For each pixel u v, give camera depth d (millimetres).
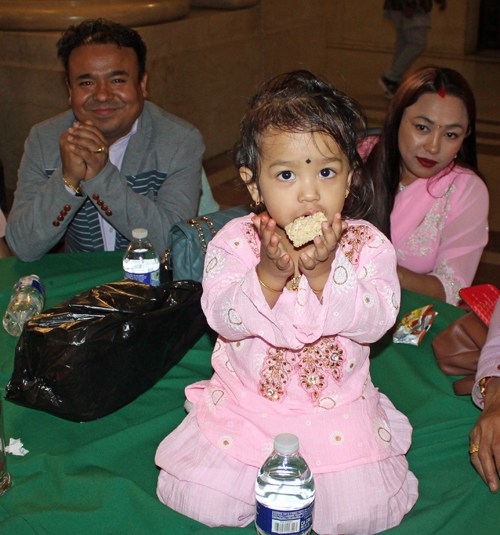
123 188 2555
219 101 6672
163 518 1482
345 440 1485
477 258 2631
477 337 1958
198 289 2031
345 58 11359
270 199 1391
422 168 2553
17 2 5336
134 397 1892
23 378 1773
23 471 1625
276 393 1529
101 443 1701
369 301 1423
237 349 1566
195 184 2857
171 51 5855
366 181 1674
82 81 2621
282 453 1212
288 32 7570
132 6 5465
